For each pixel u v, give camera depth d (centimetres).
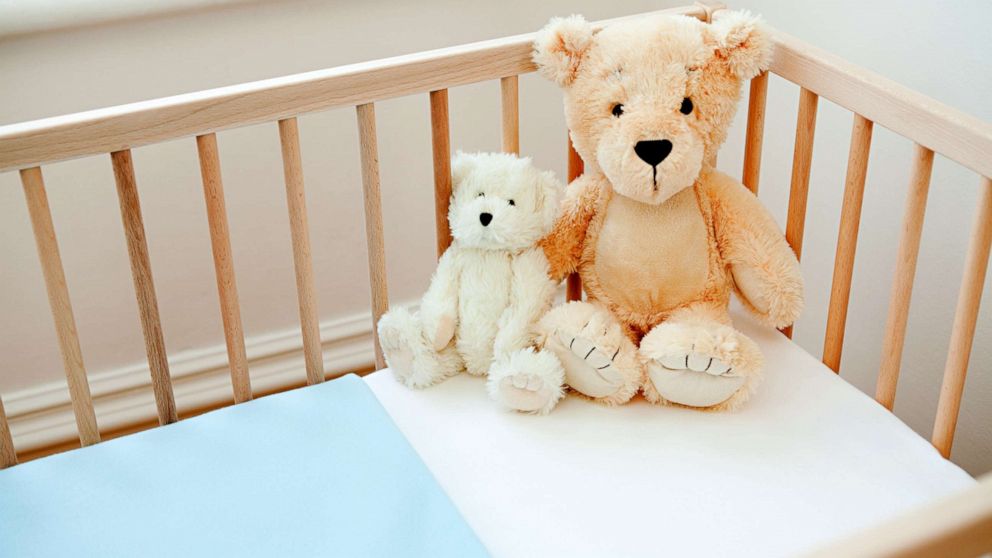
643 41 120
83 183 157
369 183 126
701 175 128
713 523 109
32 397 170
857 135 121
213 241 121
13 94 148
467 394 130
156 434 123
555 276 132
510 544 108
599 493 114
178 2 149
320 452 119
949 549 55
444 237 133
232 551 108
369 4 162
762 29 121
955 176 138
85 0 144
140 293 120
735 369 119
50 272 114
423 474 115
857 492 113
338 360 188
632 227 126
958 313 115
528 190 124
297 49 161
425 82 122
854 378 165
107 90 153
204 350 179
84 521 112
